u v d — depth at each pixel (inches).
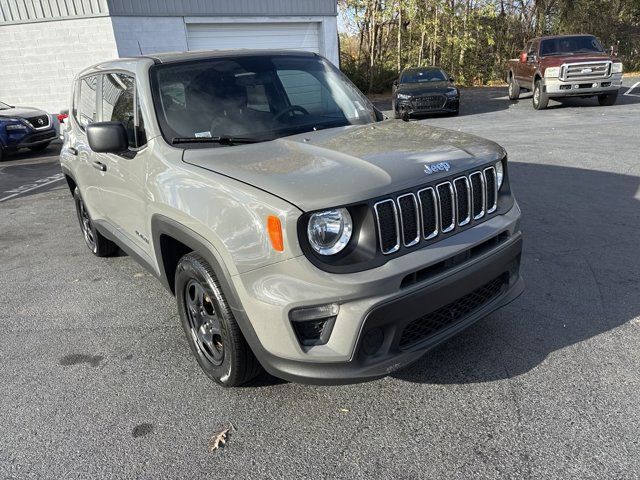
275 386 119.0
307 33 650.8
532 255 180.7
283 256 89.6
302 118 137.3
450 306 105.6
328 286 89.0
